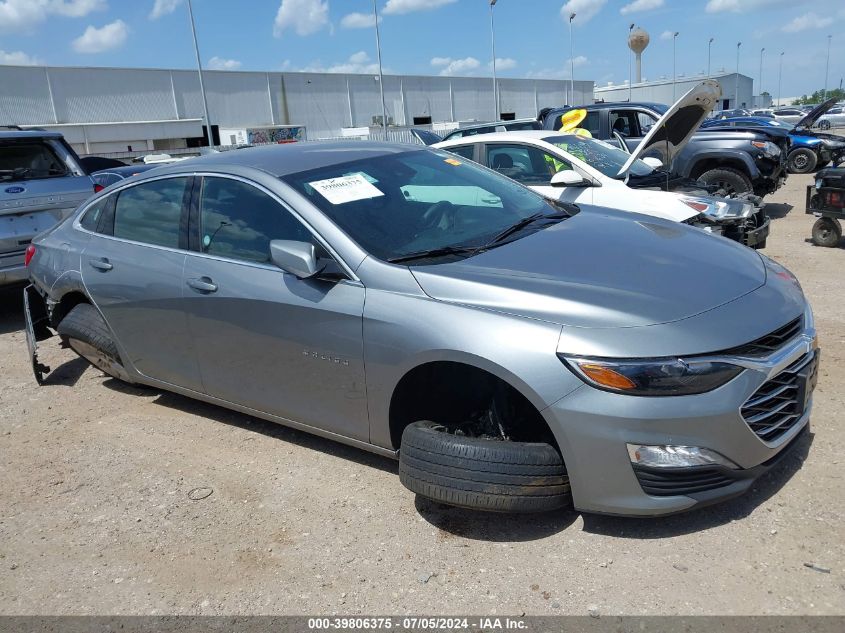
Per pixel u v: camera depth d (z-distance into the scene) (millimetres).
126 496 3562
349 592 2719
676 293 2809
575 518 3047
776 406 2760
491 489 2738
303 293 3254
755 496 3068
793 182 16781
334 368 3211
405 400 3119
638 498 2623
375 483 3480
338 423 3332
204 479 3662
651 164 7605
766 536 2799
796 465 3277
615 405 2537
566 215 3932
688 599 2508
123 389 5008
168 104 46531
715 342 2580
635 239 3438
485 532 3018
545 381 2617
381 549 2965
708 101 6570
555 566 2758
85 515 3426
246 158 3873
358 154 3977
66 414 4637
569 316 2676
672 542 2824
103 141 42656
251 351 3545
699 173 11078
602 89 63625
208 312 3656
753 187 10695
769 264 3385
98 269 4254
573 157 6914
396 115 59125
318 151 4012
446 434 2865
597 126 11695
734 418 2570
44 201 6648
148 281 3943
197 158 4199
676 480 2588
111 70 43750
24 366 5660
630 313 2656
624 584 2615
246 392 3695
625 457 2574
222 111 49031
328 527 3150
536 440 3004
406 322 2924
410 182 3793
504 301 2795
